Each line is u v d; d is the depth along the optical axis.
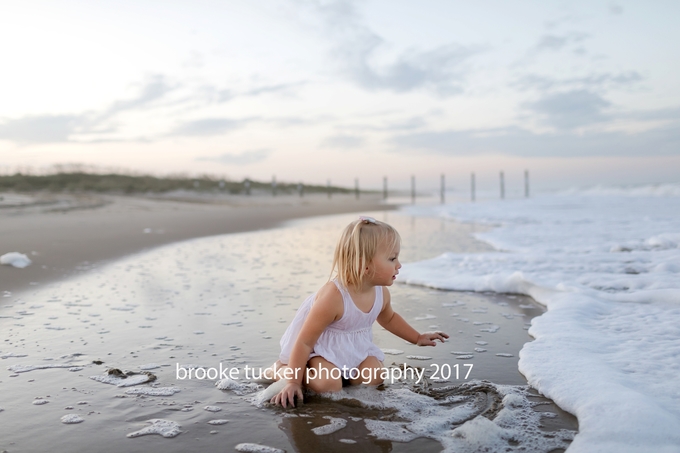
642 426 2.03
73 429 2.16
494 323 4.11
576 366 2.83
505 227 13.06
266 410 2.37
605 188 44.12
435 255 8.24
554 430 2.14
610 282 5.34
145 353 3.26
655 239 8.15
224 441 2.05
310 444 2.02
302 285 5.68
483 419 2.10
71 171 32.94
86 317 4.18
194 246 9.44
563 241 9.66
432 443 2.03
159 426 2.19
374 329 3.92
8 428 2.17
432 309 4.62
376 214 20.00
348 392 2.58
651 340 3.38
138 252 8.36
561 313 4.14
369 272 2.59
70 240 9.43
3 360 3.10
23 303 4.67
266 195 36.97
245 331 3.79
